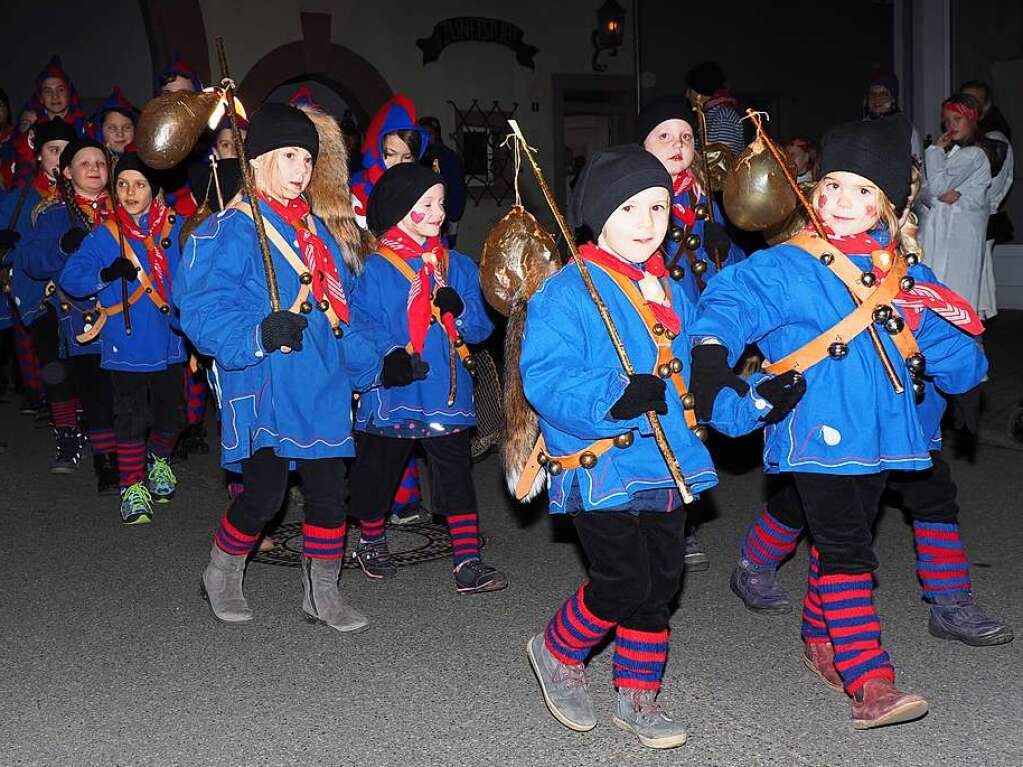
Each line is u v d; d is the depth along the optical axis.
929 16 13.79
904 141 4.04
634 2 16.50
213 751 4.00
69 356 7.25
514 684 4.50
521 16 15.85
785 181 4.60
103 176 6.93
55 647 4.95
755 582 5.16
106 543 6.46
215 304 4.57
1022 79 13.52
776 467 4.10
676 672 4.57
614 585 3.85
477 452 5.74
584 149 16.94
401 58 15.14
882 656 4.00
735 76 17.33
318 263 4.77
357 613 5.11
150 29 13.95
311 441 4.72
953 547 4.72
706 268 5.45
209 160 5.61
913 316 4.09
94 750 4.02
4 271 8.95
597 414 3.64
